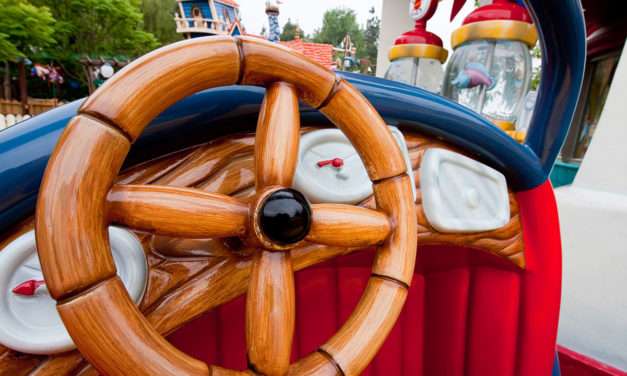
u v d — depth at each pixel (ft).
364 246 1.33
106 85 0.96
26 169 1.17
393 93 1.76
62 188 0.88
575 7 1.90
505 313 2.56
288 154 1.16
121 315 0.94
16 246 1.18
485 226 2.12
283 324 1.10
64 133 0.92
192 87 1.06
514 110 3.49
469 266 2.61
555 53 2.12
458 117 1.92
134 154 1.35
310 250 1.63
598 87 5.74
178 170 1.43
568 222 4.18
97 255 0.92
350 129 1.35
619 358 3.73
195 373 1.00
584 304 4.01
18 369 1.21
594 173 4.12
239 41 1.11
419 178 1.94
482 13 3.26
